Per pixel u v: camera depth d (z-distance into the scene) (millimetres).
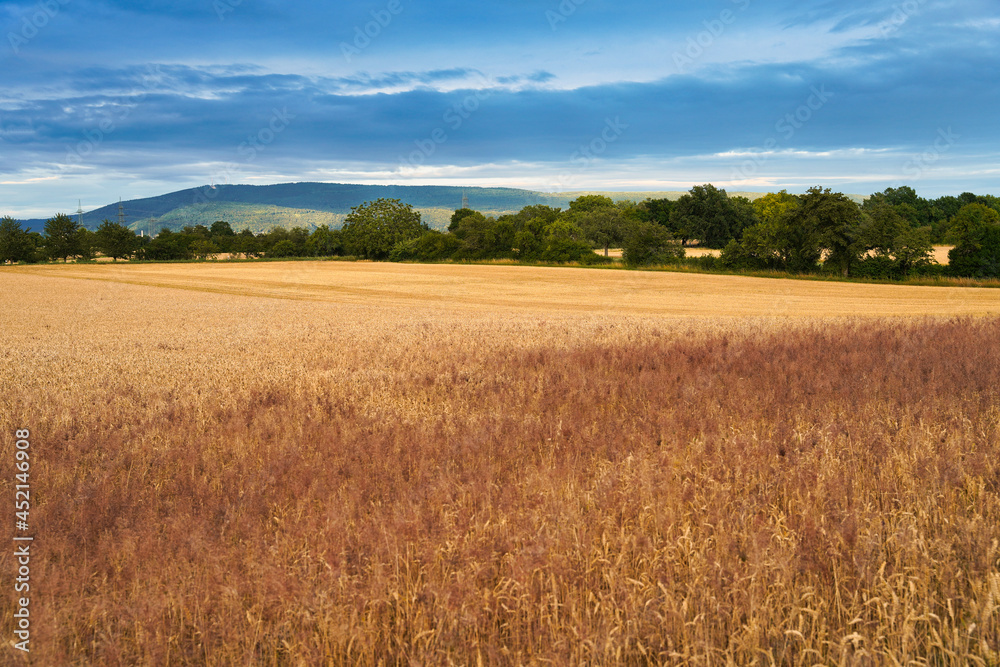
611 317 32094
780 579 4230
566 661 3672
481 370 13516
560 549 4664
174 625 4156
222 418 9164
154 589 4410
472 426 8414
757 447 6930
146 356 18016
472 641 3832
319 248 120438
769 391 10062
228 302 44125
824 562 4504
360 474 6426
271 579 4266
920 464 6242
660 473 6039
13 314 34375
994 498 5539
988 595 3982
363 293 53188
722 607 4059
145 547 4867
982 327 19062
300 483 6113
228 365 15680
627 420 8641
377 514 5309
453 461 6824
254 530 5094
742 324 24438
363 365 15305
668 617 3928
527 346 17906
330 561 4477
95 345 21188
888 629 3938
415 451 7184
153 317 32750
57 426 8641
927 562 4469
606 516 5141
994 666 3686
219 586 4359
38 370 15188
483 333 22203
